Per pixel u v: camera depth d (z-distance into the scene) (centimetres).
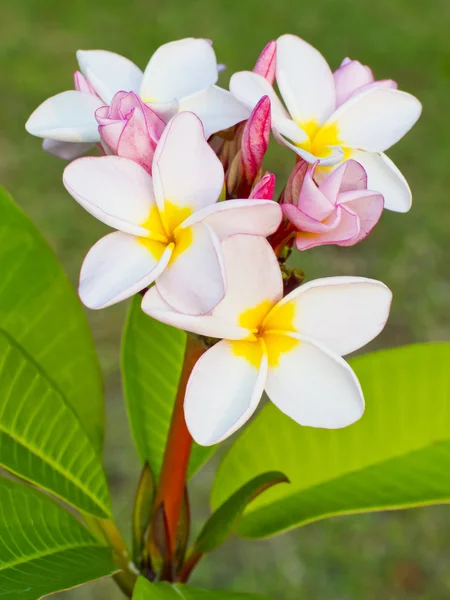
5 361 58
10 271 63
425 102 202
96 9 236
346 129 56
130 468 127
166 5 241
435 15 240
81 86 56
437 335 148
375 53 221
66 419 58
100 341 143
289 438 61
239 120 53
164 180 51
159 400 63
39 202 166
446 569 118
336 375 51
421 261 161
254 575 117
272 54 55
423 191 175
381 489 59
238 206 49
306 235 52
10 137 183
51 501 57
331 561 119
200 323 50
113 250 51
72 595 112
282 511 59
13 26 224
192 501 123
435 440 60
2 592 52
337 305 52
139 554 58
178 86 56
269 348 52
